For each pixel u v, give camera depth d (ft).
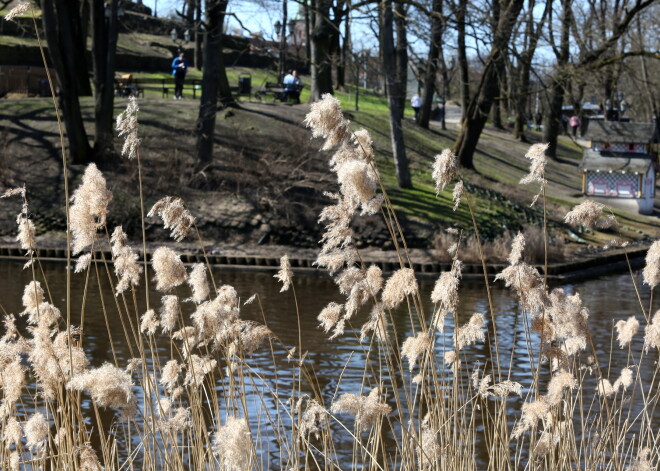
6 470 15.85
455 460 16.26
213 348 16.35
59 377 14.48
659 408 33.37
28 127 110.73
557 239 101.91
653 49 161.99
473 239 94.07
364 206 12.94
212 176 103.24
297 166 102.32
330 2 107.86
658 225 124.47
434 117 198.90
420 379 16.29
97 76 105.60
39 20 164.86
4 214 95.96
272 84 152.56
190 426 17.01
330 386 36.58
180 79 136.26
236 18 105.09
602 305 67.77
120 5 109.40
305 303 65.05
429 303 64.64
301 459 26.63
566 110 217.15
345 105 168.86
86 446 14.37
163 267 14.23
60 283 70.23
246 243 94.94
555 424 17.03
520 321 55.98
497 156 151.23
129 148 14.32
